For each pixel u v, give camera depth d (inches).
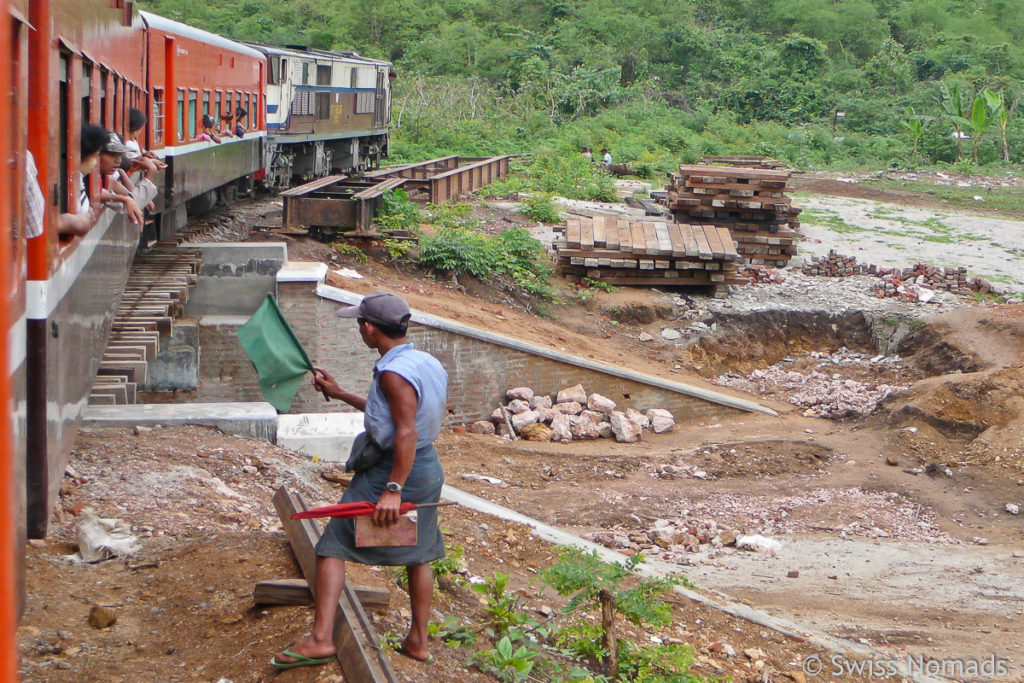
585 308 780.6
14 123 165.5
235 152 783.1
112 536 261.3
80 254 257.0
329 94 1113.4
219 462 347.3
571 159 1501.0
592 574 271.6
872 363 768.9
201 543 254.2
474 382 614.5
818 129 2180.1
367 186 831.7
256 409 405.7
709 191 889.5
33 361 198.5
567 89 2153.1
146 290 528.1
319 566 182.5
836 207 1282.0
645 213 1100.5
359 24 2596.0
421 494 184.2
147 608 222.4
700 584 389.7
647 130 2016.5
